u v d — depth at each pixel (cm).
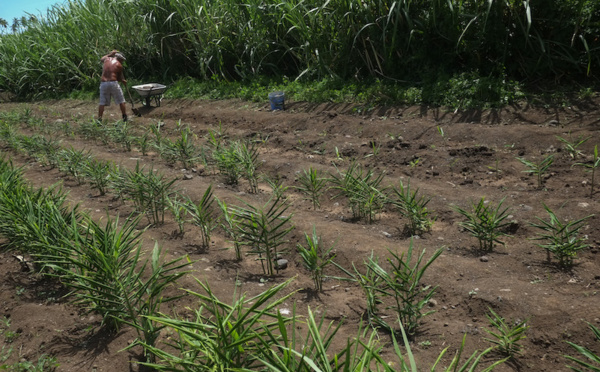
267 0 1092
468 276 357
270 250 393
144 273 375
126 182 521
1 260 412
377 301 321
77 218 460
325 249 412
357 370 188
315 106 905
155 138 794
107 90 990
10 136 813
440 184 539
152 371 279
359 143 694
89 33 1435
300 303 344
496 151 600
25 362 294
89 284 325
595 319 292
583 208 430
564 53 796
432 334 299
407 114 785
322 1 993
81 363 290
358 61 983
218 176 615
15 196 426
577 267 358
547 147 587
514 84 771
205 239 443
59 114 1149
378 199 489
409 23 857
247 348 229
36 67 1470
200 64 1196
